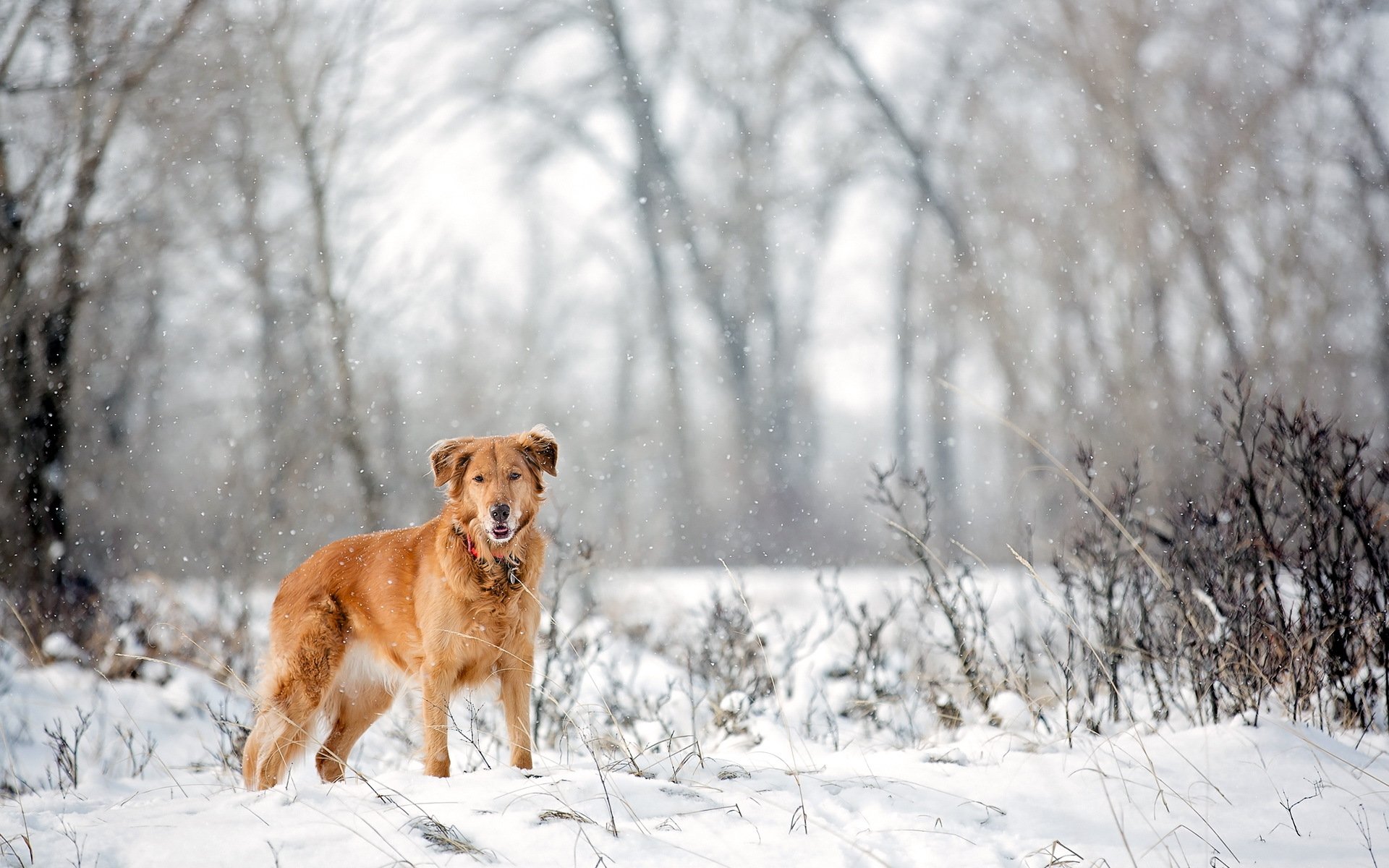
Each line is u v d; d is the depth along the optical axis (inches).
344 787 167.0
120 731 254.8
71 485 511.2
